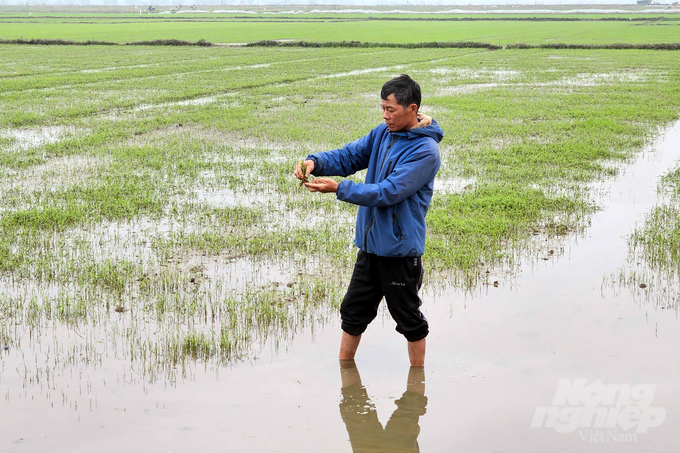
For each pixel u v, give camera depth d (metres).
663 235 7.85
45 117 17.09
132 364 4.66
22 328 5.25
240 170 11.48
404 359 4.80
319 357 4.82
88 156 12.55
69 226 8.16
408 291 4.42
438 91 23.75
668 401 4.15
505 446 3.70
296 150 13.32
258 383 4.43
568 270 6.69
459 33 68.50
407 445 3.71
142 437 3.75
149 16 126.62
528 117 17.61
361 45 49.91
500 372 4.56
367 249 4.40
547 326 5.32
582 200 9.48
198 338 5.08
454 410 4.09
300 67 33.56
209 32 70.25
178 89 23.78
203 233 7.99
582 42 53.81
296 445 3.70
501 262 6.92
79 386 4.34
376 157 4.52
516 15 137.88
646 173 11.46
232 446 3.68
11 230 7.88
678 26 82.94
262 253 7.24
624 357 4.76
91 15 131.38
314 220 8.66
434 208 9.02
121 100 20.56
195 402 4.16
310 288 6.15
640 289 6.14
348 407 4.12
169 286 6.18
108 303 5.74
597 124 16.19
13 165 11.61
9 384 4.36
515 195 9.61
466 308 5.71
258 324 5.36
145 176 10.89
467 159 12.46
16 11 162.62
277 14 146.12
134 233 7.95
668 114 18.03
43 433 3.78
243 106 19.66
